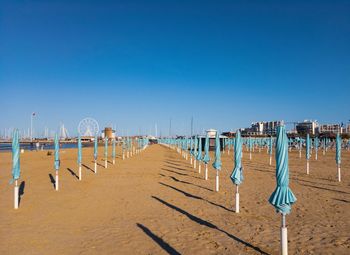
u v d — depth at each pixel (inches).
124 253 286.7
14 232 346.9
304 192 612.4
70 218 408.5
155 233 345.4
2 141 5910.4
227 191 621.9
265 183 737.6
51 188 649.0
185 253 286.2
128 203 505.4
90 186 683.4
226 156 1851.6
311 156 1871.3
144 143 3112.7
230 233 344.2
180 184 719.1
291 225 374.9
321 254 280.7
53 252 287.9
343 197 557.3
